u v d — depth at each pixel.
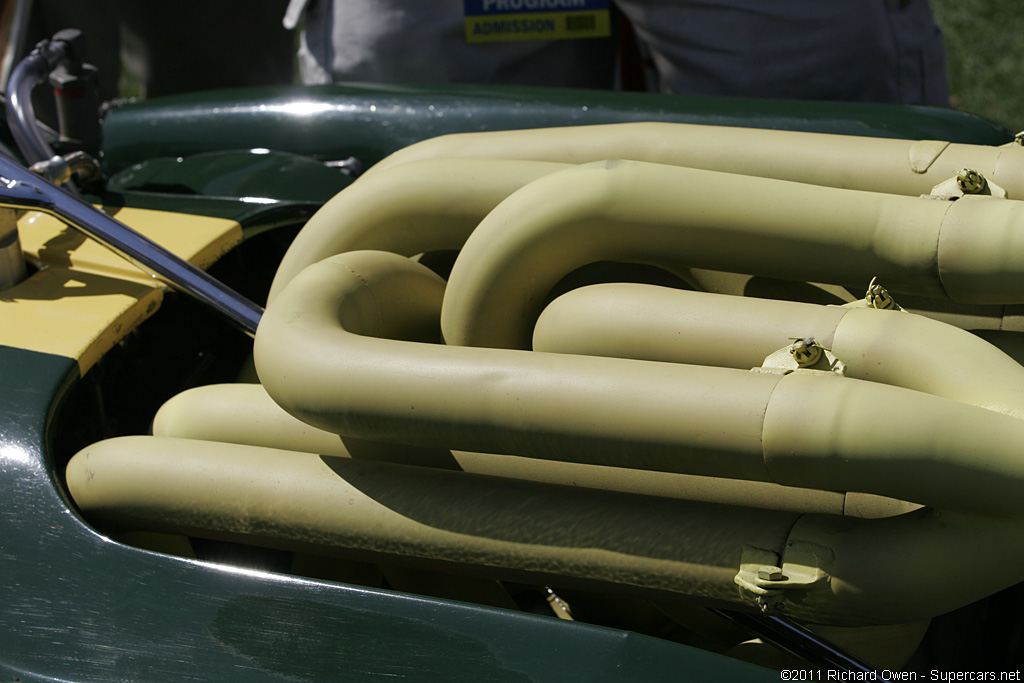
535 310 0.91
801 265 0.83
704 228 0.83
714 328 0.78
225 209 1.24
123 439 0.89
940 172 0.94
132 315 1.01
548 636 0.71
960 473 0.65
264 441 0.90
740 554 0.73
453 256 1.05
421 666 0.70
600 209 0.84
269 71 2.83
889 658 0.88
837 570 0.70
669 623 1.02
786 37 1.79
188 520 0.86
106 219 1.00
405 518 0.80
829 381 0.69
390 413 0.75
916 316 0.76
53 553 0.81
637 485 0.82
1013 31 3.74
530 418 0.72
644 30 1.92
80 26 2.62
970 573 0.68
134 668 0.73
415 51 2.01
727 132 1.00
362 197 0.98
